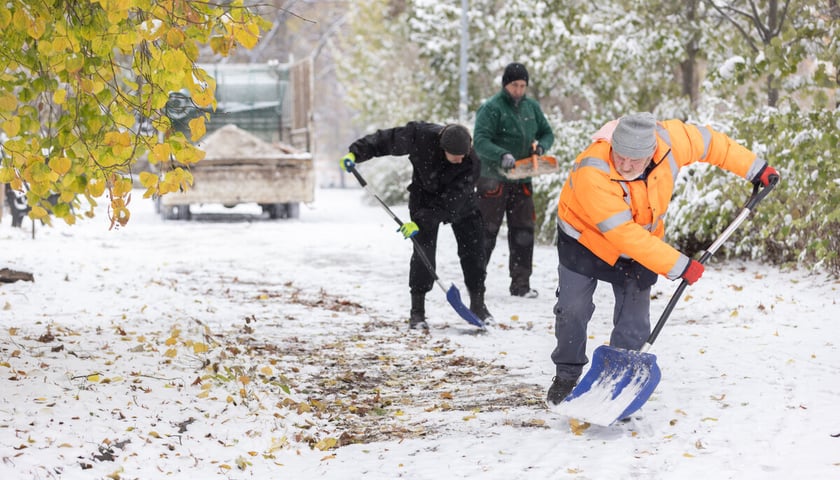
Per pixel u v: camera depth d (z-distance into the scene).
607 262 7.52
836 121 13.70
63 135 8.05
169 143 7.72
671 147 7.34
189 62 7.19
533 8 23.59
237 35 7.19
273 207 30.25
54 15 7.33
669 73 21.23
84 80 7.42
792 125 14.57
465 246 12.35
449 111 34.03
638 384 7.36
